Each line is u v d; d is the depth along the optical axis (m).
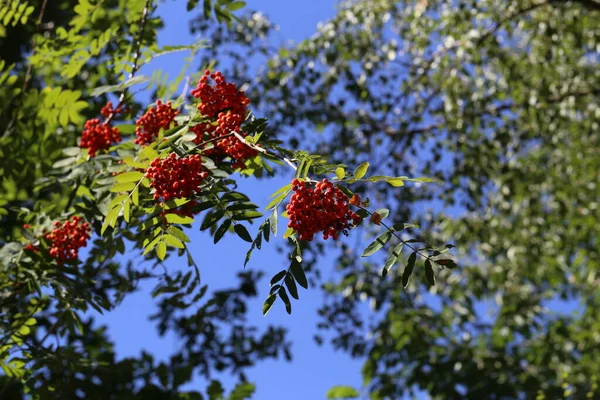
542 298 12.83
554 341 11.09
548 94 10.54
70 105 5.25
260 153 3.00
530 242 12.28
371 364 10.48
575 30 10.23
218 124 3.13
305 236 2.74
